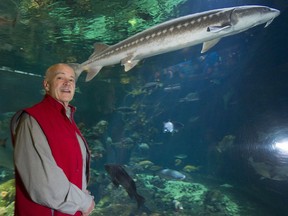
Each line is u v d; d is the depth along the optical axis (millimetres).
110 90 18391
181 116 21516
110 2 9336
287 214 8570
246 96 15203
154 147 21719
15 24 10945
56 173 1809
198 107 20438
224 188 12828
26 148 1833
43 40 13070
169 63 17047
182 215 8758
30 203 1871
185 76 19719
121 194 10117
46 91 2244
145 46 5711
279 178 8008
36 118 1920
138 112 19484
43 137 1884
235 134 15164
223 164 15508
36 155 1809
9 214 6652
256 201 10336
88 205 2090
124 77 18516
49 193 1754
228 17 5129
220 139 17422
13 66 17375
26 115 1967
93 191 10609
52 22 10914
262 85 14070
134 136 18875
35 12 9953
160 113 20641
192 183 14188
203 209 9484
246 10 5102
